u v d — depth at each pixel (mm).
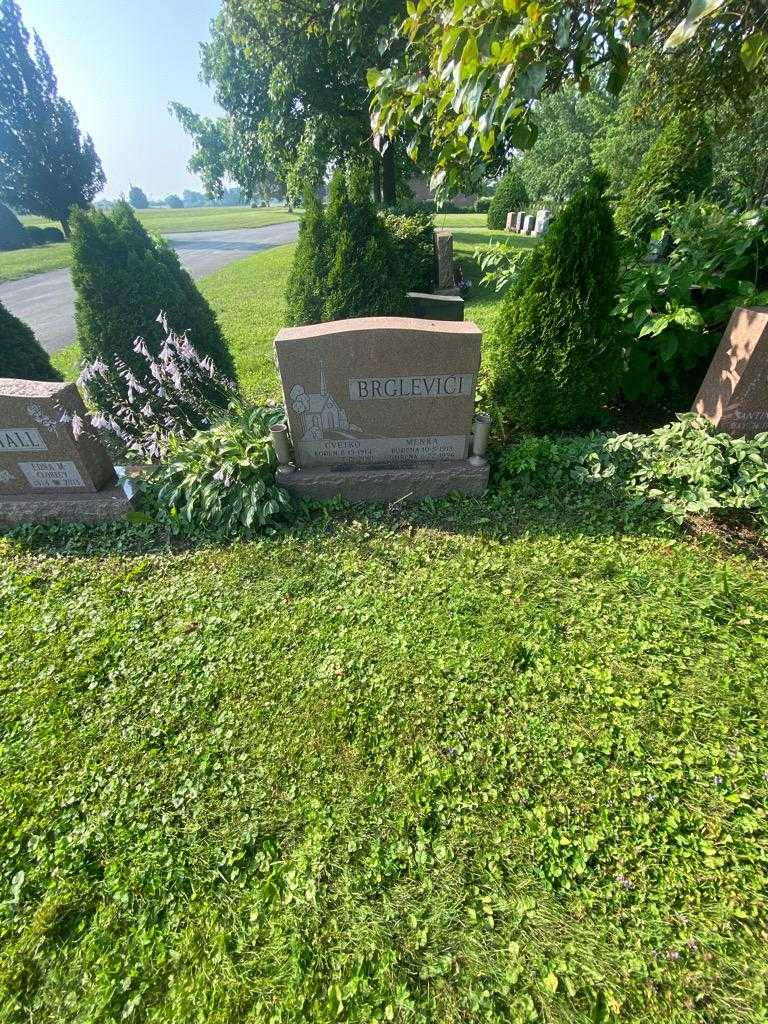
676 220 4781
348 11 4828
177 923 2051
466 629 3133
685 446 3922
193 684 2951
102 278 4934
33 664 3141
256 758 2582
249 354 8164
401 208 13953
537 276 4266
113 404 5082
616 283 4176
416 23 2873
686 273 4410
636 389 4867
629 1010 1777
